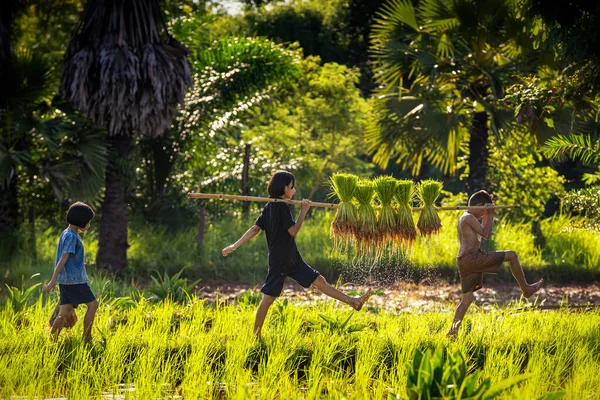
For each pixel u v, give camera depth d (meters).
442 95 21.81
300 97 35.12
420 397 6.09
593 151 13.12
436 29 21.38
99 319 11.21
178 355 8.96
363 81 47.50
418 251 19.11
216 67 23.97
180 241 21.67
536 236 22.81
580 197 13.02
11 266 18.38
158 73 18.64
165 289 13.85
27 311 11.90
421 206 10.34
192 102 23.06
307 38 46.81
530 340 9.64
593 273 20.03
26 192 21.92
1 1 19.94
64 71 18.95
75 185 19.64
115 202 19.80
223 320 11.03
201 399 7.23
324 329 10.24
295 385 7.80
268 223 9.85
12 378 7.87
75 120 19.88
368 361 8.58
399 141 22.00
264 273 19.83
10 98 19.06
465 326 10.73
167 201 23.50
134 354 9.07
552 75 18.86
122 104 18.31
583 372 8.04
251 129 33.84
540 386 7.50
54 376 8.29
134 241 21.52
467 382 6.11
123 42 18.44
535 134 19.61
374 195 9.89
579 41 13.55
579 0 13.59
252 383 7.75
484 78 21.20
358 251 9.98
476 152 22.61
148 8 18.97
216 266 20.00
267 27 47.53
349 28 47.38
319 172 30.80
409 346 9.08
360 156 43.59
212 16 27.39
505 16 19.84
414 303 15.61
